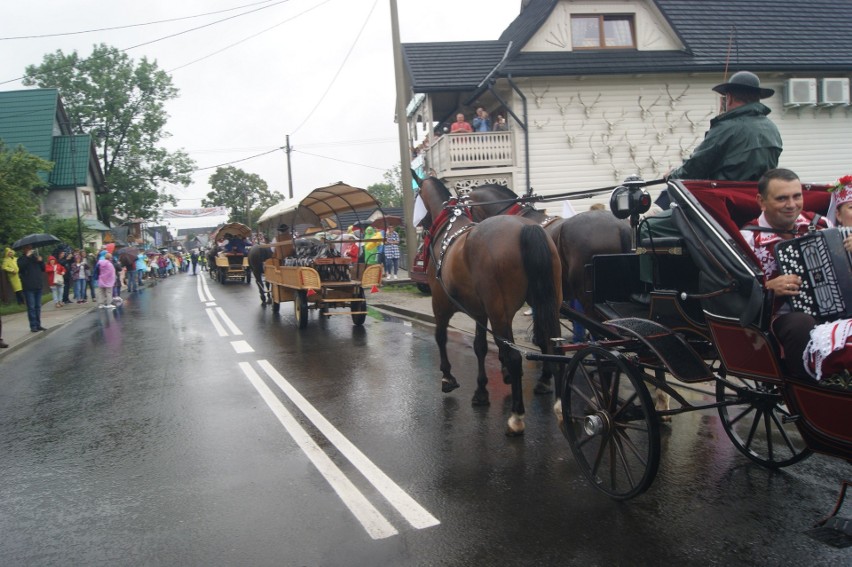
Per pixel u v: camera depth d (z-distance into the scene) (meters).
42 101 36.03
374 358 9.66
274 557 3.74
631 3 19.34
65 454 5.87
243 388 8.06
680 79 19.17
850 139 20.05
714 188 4.32
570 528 3.94
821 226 4.20
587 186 19.08
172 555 3.83
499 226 5.54
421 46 21.17
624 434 4.32
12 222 20.14
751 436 4.86
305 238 13.86
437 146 19.30
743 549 3.61
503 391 7.36
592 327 5.47
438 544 3.80
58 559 3.85
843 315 3.42
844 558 3.48
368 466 5.16
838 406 3.22
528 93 18.69
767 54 19.36
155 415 7.02
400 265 26.19
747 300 3.72
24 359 11.41
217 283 32.19
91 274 23.61
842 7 22.09
